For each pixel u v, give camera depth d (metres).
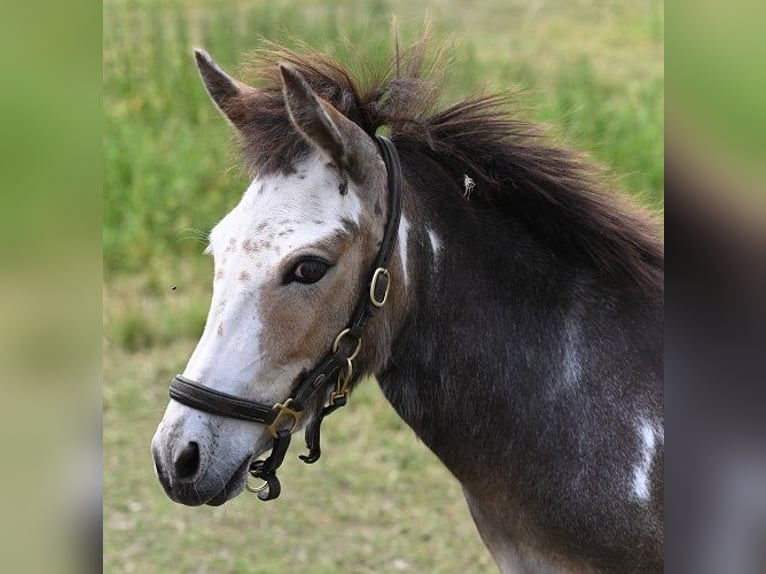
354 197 3.35
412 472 7.21
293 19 15.25
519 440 3.54
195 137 12.39
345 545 6.42
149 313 9.27
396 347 3.59
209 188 11.26
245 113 3.50
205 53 3.58
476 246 3.60
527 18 17.00
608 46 15.63
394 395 3.66
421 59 3.81
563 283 3.62
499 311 3.57
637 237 3.67
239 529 6.61
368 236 3.37
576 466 3.48
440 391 3.59
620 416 3.47
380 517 6.71
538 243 3.66
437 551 6.34
